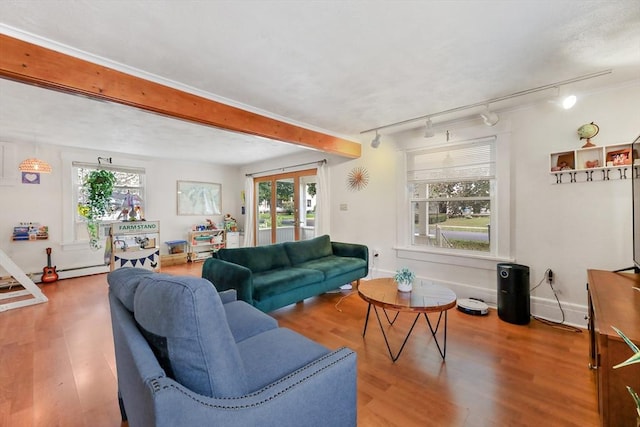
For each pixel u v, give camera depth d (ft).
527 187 9.81
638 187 6.52
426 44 6.10
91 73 6.39
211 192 22.03
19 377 6.33
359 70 7.22
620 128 8.22
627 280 6.18
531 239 9.75
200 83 7.88
